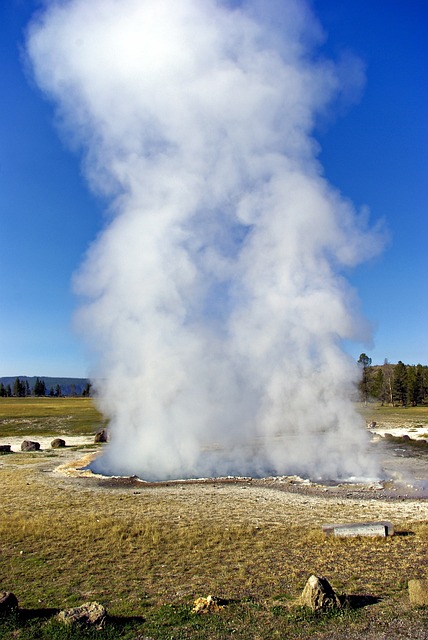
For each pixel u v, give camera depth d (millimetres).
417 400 109125
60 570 14188
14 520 19453
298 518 19906
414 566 13906
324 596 11062
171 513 20812
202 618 10844
